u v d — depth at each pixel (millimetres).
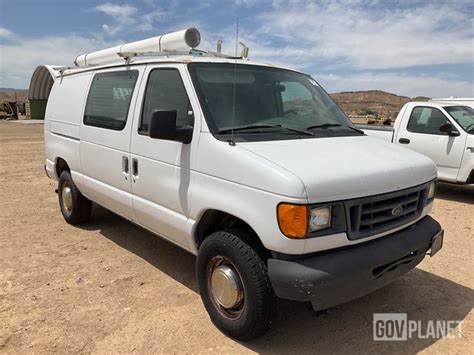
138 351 3234
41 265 4773
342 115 4566
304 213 2803
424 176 3617
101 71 5160
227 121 3557
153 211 4082
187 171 3600
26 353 3184
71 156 5594
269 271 2973
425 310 3932
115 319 3668
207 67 3900
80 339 3369
